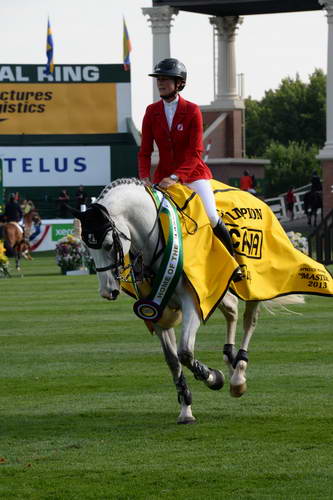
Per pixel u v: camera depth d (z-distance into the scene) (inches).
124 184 471.2
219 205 520.1
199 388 581.9
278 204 2733.8
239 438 460.1
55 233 2096.5
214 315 913.5
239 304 1013.2
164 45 2235.5
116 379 607.5
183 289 478.6
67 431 479.8
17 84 2561.5
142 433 473.7
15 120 2566.4
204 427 482.6
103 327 843.4
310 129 6402.6
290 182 5733.3
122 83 2598.4
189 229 485.1
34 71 2571.4
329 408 515.8
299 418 495.8
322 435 462.3
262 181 2613.2
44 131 2576.3
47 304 1034.1
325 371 617.9
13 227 1637.6
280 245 541.6
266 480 397.4
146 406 530.6
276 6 2358.5
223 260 487.5
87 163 2506.2
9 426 491.8
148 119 510.9
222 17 2508.6
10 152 2481.5
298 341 741.3
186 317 475.8
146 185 481.1
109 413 515.5
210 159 2491.4
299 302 571.2
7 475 410.6
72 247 1491.1
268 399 541.0
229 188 541.6
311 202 2321.6
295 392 557.0
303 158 5772.6
